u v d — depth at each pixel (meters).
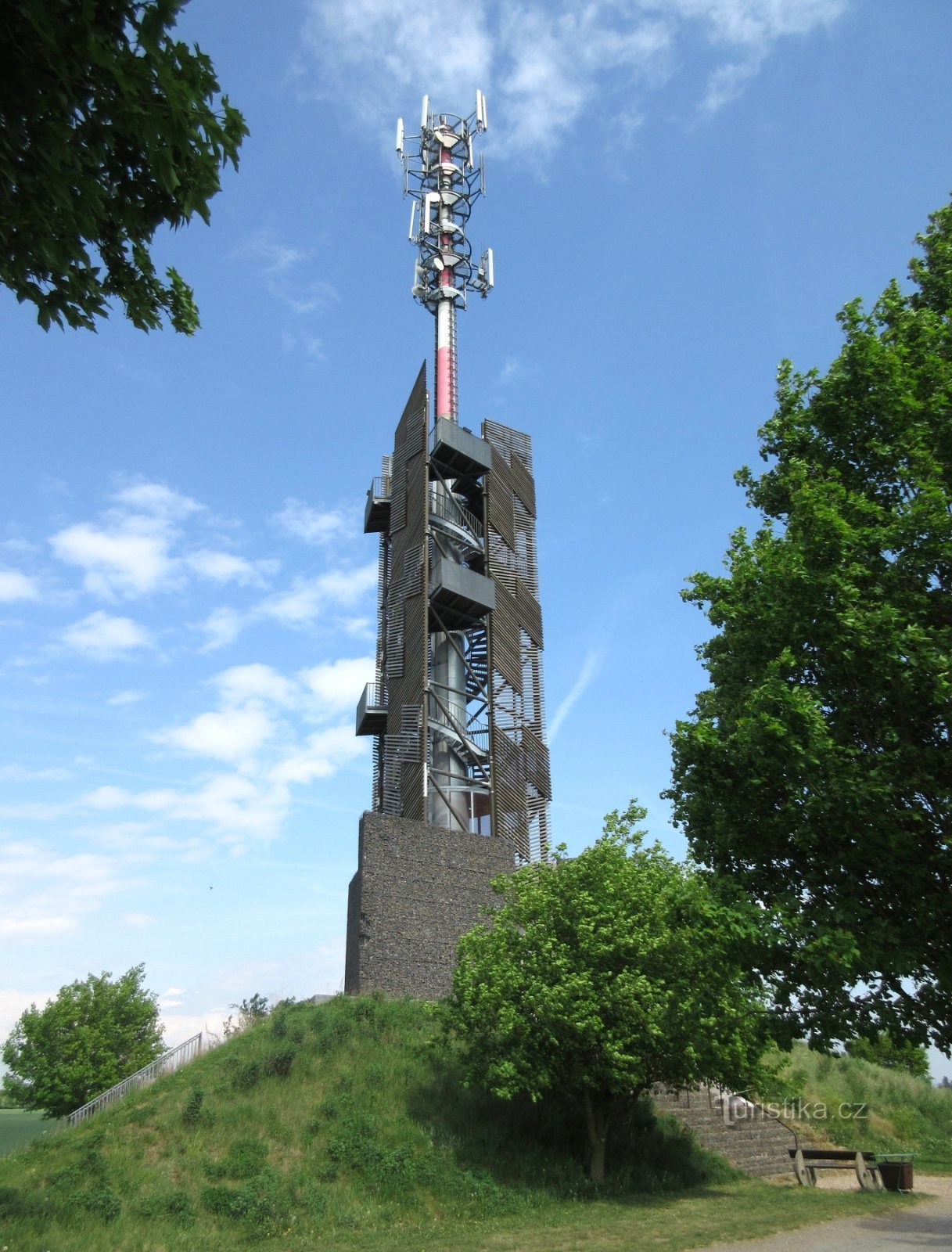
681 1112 30.22
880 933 12.91
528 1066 22.98
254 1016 30.33
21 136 7.84
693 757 15.20
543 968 23.86
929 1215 19.66
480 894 37.81
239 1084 25.45
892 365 14.87
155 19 7.87
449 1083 26.84
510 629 46.84
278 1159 22.61
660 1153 26.75
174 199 8.95
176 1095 25.03
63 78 7.72
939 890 13.05
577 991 22.75
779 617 14.55
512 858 39.56
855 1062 44.88
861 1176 25.34
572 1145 26.17
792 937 13.34
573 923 24.48
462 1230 19.16
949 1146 37.81
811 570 14.11
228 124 8.66
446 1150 23.72
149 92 8.09
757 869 14.86
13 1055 48.97
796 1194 23.19
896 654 12.85
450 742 44.75
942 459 14.23
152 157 8.26
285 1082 25.81
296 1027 28.80
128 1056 50.19
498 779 42.91
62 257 8.56
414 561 45.97
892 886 13.59
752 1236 16.48
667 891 16.69
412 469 48.00
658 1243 15.93
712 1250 15.28
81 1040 48.66
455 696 45.66
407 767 41.94
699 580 16.62
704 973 21.92
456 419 53.81
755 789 14.45
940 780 13.03
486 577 47.28
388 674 45.81
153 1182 20.97
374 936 34.78
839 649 13.53
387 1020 29.84
